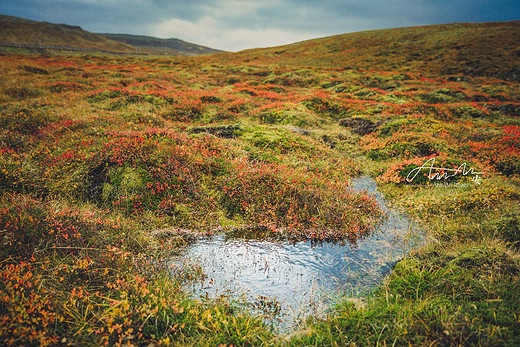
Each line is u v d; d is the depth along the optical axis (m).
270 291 4.58
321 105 20.64
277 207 7.33
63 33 174.62
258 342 3.40
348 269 5.15
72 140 9.55
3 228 4.42
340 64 60.31
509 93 31.78
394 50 68.94
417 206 7.68
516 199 7.15
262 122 17.03
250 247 6.00
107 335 3.11
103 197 7.36
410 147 12.50
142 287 3.90
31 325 3.14
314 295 4.44
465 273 3.91
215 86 32.53
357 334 3.20
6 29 146.25
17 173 7.36
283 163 10.12
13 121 11.86
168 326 3.41
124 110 16.38
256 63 66.06
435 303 3.46
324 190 8.28
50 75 26.30
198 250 5.82
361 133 16.38
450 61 54.22
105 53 109.75
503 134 14.15
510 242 4.73
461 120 19.28
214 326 3.46
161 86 25.53
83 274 4.15
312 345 3.10
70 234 4.82
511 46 55.94
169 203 7.18
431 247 5.34
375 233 6.60
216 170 8.77
